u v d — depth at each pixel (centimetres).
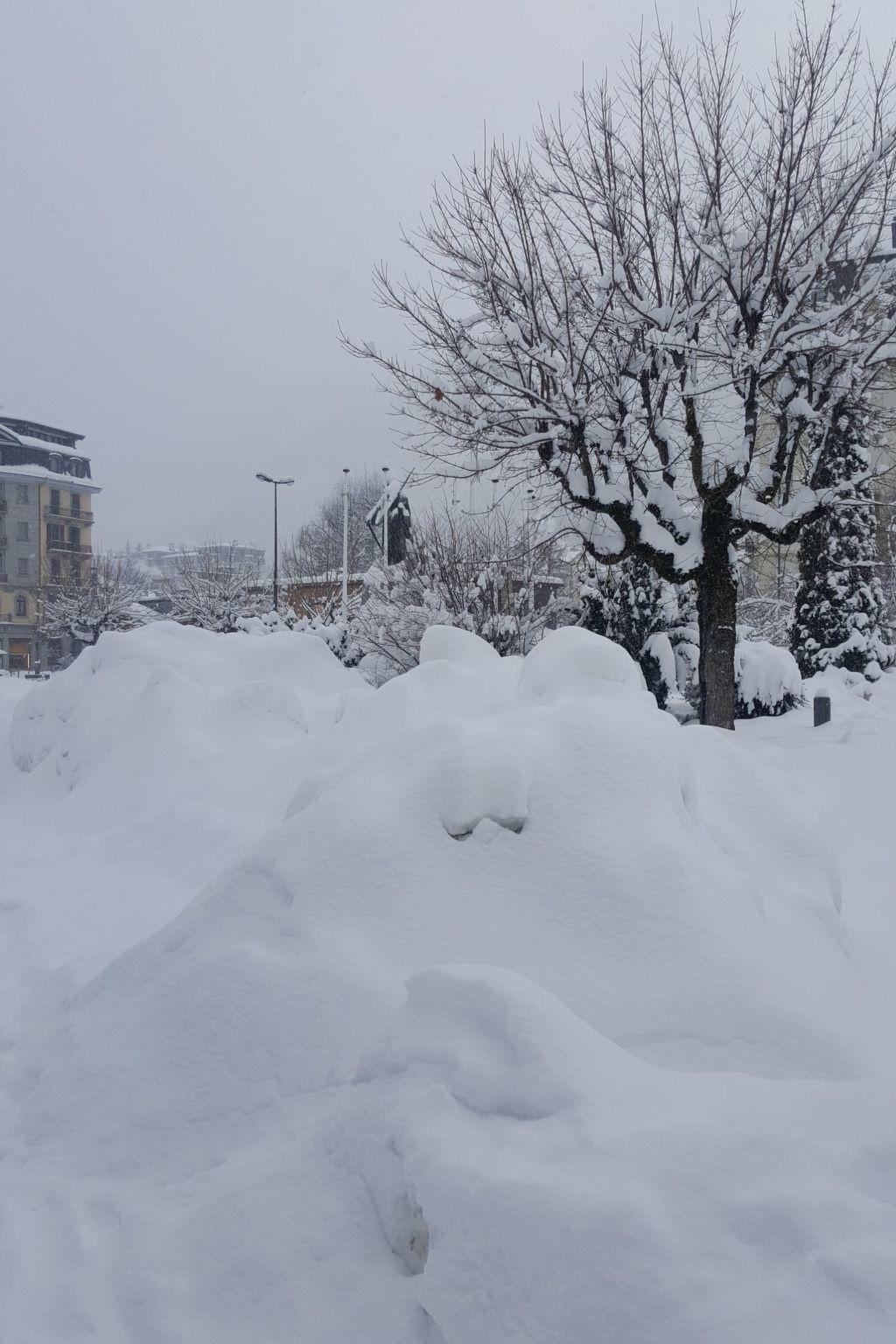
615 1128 224
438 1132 235
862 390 1420
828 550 2559
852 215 1405
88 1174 298
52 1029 421
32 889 709
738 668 1772
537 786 400
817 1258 183
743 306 1344
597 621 1827
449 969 282
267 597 4428
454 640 893
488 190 1453
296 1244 241
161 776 894
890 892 702
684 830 405
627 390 1453
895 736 1314
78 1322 237
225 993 338
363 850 383
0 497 7769
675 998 329
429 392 1429
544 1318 190
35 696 1098
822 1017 330
